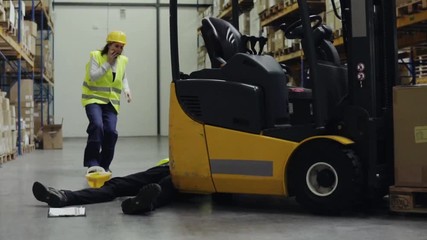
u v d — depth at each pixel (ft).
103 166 22.75
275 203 15.12
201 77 14.66
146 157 32.81
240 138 13.71
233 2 16.70
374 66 13.05
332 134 13.39
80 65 61.98
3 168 26.14
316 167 13.10
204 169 14.15
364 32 12.97
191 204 15.06
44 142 41.63
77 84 61.82
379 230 11.39
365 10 12.96
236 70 14.11
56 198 14.42
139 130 63.00
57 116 61.46
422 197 13.07
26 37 38.55
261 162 13.50
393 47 13.78
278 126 13.67
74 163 28.96
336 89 14.02
